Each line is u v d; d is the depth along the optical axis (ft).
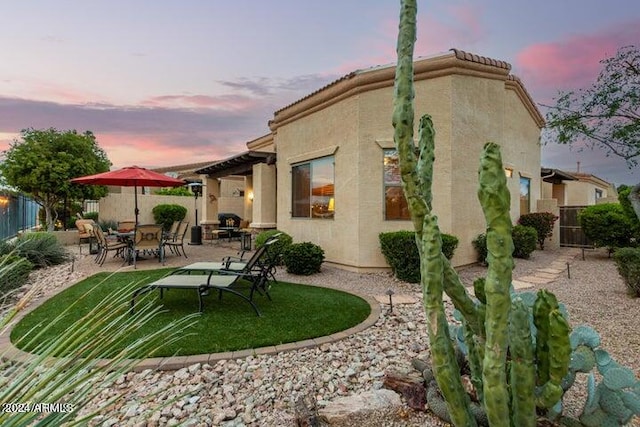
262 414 9.49
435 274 5.53
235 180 75.05
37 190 44.06
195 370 11.57
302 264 26.91
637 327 14.38
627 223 31.48
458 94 26.63
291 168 35.78
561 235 43.86
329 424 8.54
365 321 16.01
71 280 24.88
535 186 43.80
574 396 9.36
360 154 27.84
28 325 15.19
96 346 5.61
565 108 19.31
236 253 38.37
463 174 27.14
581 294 20.06
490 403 4.89
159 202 59.26
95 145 51.37
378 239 27.73
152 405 9.78
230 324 15.49
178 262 32.35
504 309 4.76
